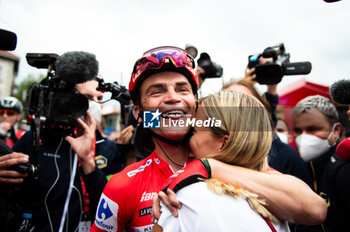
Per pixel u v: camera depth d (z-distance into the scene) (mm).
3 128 2896
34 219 1247
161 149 1051
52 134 1361
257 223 651
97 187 1253
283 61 1924
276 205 702
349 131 2096
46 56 1348
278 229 714
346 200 1239
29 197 1278
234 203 665
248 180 722
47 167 1342
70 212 1318
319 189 1453
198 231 624
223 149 833
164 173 1003
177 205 667
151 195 947
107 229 952
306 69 1857
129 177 979
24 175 1137
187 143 1061
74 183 1375
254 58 2023
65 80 1296
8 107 2930
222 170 745
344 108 2246
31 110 1321
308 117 1661
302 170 1438
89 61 1282
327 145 1635
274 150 1465
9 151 1235
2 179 1098
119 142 1642
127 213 938
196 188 679
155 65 992
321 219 729
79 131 1421
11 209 1187
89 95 1710
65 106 1299
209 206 641
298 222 735
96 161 1602
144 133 1369
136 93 1153
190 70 1065
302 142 1678
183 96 1029
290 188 726
